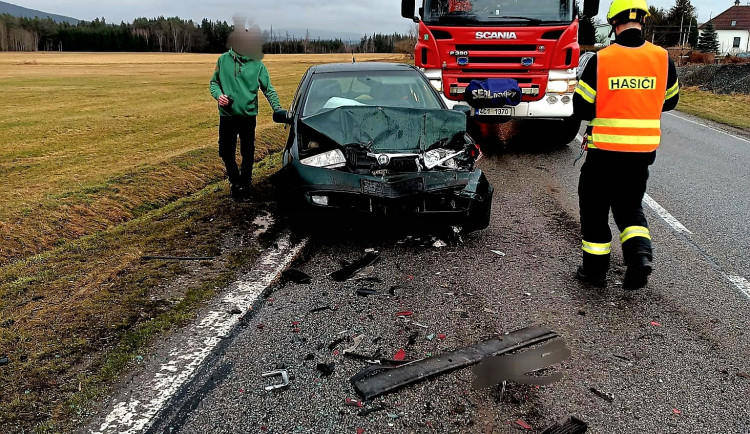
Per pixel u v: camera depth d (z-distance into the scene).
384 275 4.45
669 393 2.94
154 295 4.03
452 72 8.96
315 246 5.10
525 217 6.04
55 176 9.07
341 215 4.90
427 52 8.95
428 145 5.28
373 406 2.82
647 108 3.85
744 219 6.06
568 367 3.17
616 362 3.22
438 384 3.00
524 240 5.29
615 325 3.66
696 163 9.23
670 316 3.79
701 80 25.62
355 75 6.53
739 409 2.81
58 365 3.13
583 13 9.01
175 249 5.00
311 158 5.18
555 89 8.80
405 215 4.89
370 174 5.02
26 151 11.51
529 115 8.92
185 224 5.75
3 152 11.37
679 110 17.34
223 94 6.19
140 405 2.82
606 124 3.93
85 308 3.80
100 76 39.94
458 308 3.88
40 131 14.34
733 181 7.90
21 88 28.94
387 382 2.99
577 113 4.08
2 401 2.82
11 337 3.41
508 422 2.70
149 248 5.02
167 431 2.63
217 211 6.21
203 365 3.16
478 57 8.77
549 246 5.12
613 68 3.86
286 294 4.09
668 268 4.65
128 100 23.03
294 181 5.08
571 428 2.65
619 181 4.02
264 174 8.19
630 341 3.46
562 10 8.59
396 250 5.02
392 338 3.47
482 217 5.15
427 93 6.39
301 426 2.67
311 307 3.88
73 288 4.18
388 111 5.38
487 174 8.16
